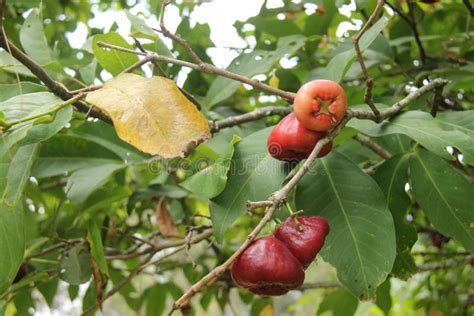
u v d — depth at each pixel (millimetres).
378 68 1068
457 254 1166
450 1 1137
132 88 548
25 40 747
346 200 674
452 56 1088
